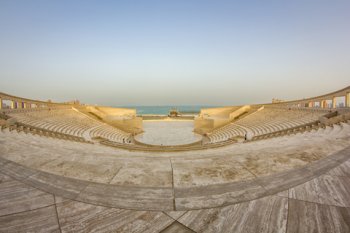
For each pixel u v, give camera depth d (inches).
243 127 1402.6
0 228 101.9
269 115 1492.4
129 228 103.4
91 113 1984.5
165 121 2632.9
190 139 1269.7
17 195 135.6
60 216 113.4
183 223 107.9
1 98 1090.7
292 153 238.2
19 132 491.8
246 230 101.2
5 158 211.9
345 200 128.6
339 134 428.5
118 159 221.6
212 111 2603.3
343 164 193.3
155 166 197.6
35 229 101.7
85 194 138.9
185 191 144.3
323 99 1311.5
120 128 1683.1
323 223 105.6
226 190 145.5
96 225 105.7
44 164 197.5
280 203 126.4
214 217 113.2
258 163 203.8
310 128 682.8
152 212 118.6
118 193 140.9
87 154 240.8
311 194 137.1
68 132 969.5
